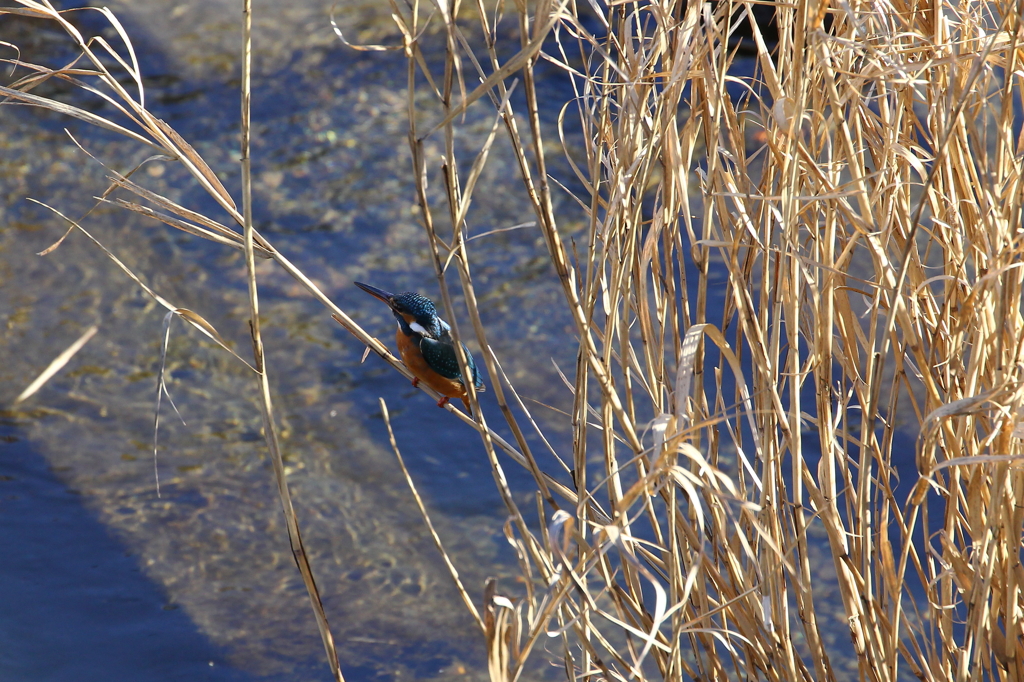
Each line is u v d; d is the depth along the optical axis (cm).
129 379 1589
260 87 2383
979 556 480
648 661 1007
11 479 1383
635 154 504
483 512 1351
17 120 2241
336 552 1289
